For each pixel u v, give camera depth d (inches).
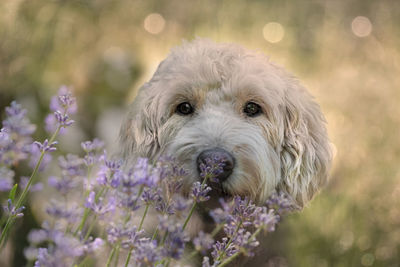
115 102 265.7
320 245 188.1
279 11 369.1
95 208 67.4
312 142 145.9
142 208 127.3
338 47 336.5
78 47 279.9
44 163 81.2
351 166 208.2
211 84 133.8
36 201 138.8
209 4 354.9
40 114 196.7
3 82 197.8
